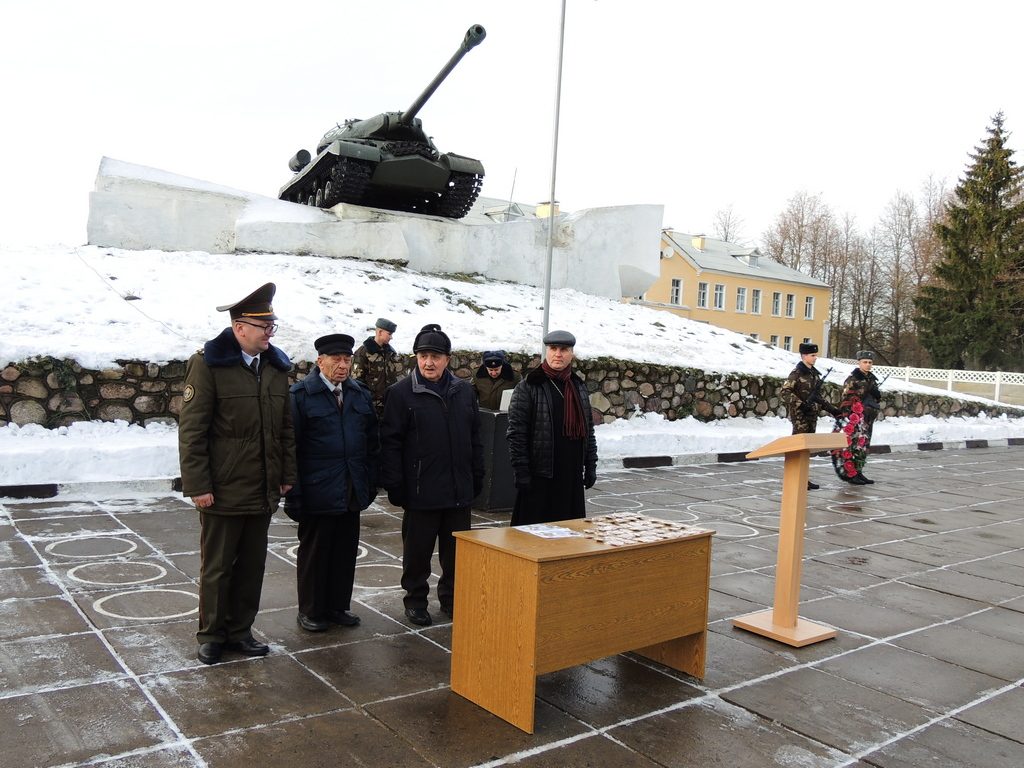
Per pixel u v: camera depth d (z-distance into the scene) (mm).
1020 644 4871
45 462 7535
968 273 41438
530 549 3555
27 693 3551
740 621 4965
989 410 20891
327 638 4441
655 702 3830
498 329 13258
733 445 12945
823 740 3496
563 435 4824
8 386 8203
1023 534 8273
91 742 3146
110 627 4391
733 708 3795
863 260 60938
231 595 4148
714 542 7215
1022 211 40594
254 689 3721
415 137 16906
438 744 3289
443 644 4426
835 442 4758
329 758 3119
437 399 4703
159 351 9016
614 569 3709
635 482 10195
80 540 6086
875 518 8789
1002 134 42812
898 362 58031
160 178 15234
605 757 3252
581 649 3600
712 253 53062
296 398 4410
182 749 3127
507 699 3527
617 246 19688
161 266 12453
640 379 13109
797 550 4812
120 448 7926
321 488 4398
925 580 6289
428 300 13938
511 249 18016
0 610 4566
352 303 12500
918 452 16219
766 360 16531
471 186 17594
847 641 4809
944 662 4520
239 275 12656
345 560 4648
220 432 3975
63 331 9344
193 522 6785
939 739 3553
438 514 4762
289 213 15797
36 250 12531
